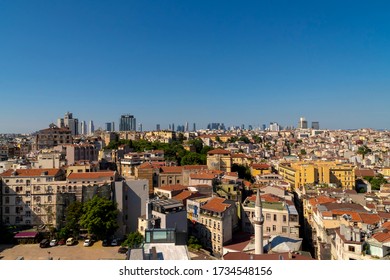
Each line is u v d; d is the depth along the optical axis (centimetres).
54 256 10750
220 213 11131
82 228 12406
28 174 13388
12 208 13112
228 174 18312
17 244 11962
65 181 13288
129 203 13100
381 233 7856
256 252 8381
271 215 12012
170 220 10719
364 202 13600
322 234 10188
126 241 11388
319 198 12900
